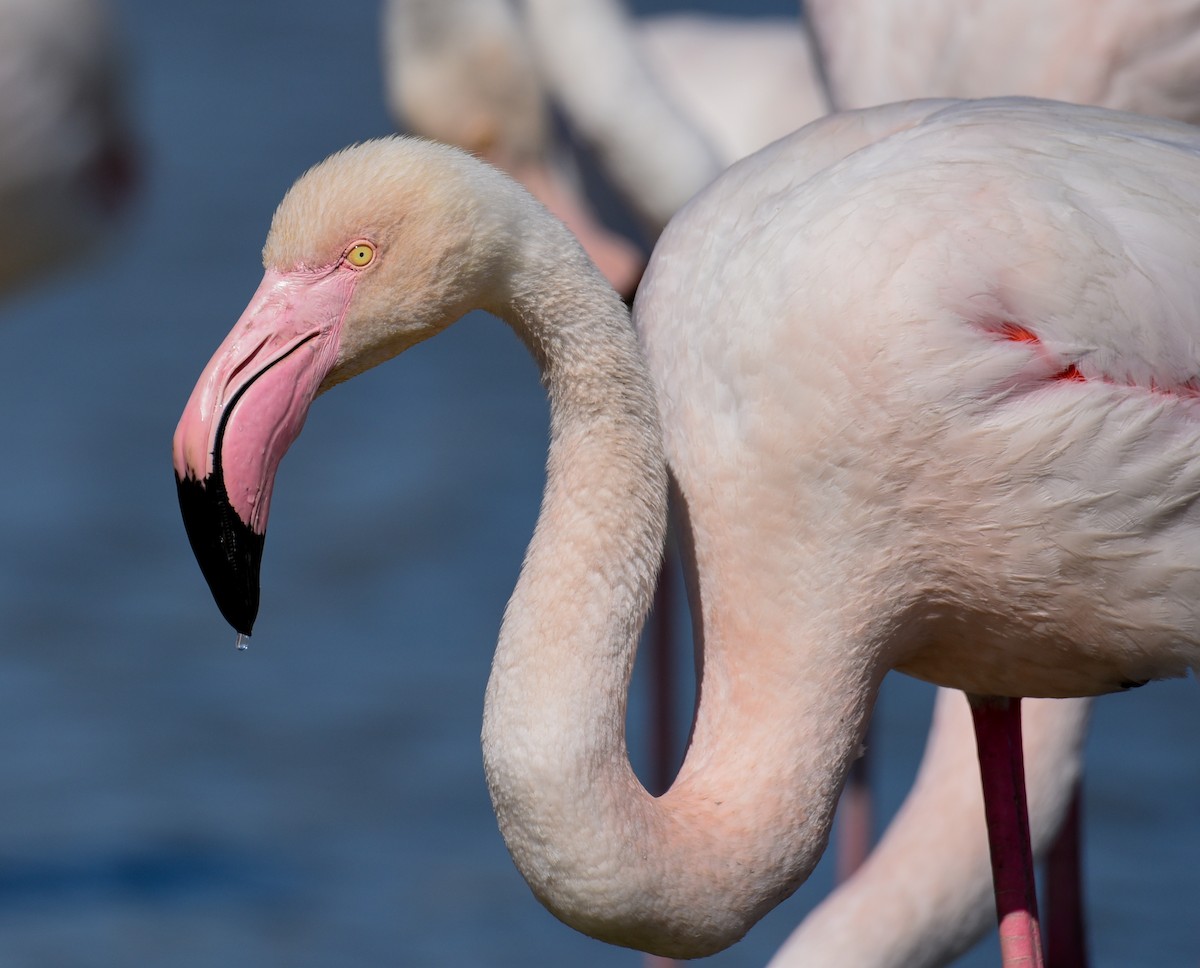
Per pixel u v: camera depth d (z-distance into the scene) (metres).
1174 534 6.55
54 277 11.19
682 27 14.25
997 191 6.54
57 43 10.61
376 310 6.29
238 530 6.17
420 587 16.30
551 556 6.31
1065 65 8.62
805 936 7.77
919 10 8.84
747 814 6.47
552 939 11.29
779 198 6.79
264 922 11.38
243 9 45.59
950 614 6.80
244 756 13.46
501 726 6.15
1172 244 6.52
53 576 16.48
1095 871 11.76
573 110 11.98
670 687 11.87
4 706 14.16
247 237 27.38
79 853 12.23
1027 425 6.42
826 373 6.49
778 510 6.62
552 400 6.50
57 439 19.78
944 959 7.87
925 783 8.06
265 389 6.20
